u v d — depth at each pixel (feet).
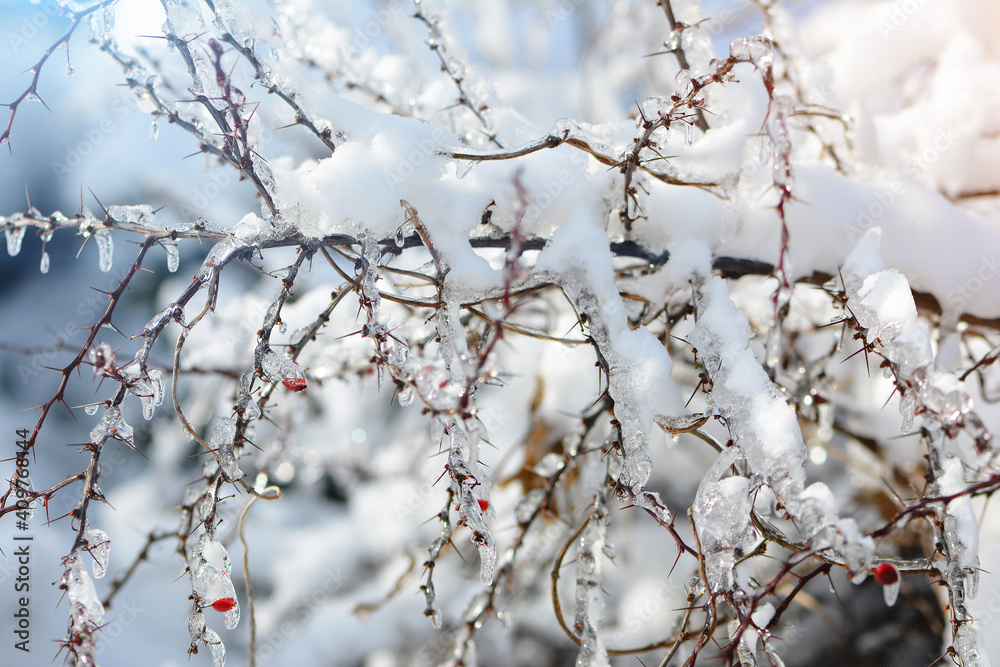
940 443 1.81
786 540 1.70
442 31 1.95
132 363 1.64
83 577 1.60
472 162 1.81
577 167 1.84
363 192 1.74
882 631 3.48
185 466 4.63
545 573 3.55
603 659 1.83
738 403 1.69
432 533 4.01
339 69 2.08
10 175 5.44
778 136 1.64
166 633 4.28
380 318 1.69
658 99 1.71
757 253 1.94
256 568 4.56
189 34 1.70
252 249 1.72
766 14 2.21
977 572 1.71
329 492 5.21
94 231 1.75
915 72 2.54
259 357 1.69
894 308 1.69
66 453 5.56
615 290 1.78
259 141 1.77
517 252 1.60
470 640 2.05
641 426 1.72
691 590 1.76
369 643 3.94
